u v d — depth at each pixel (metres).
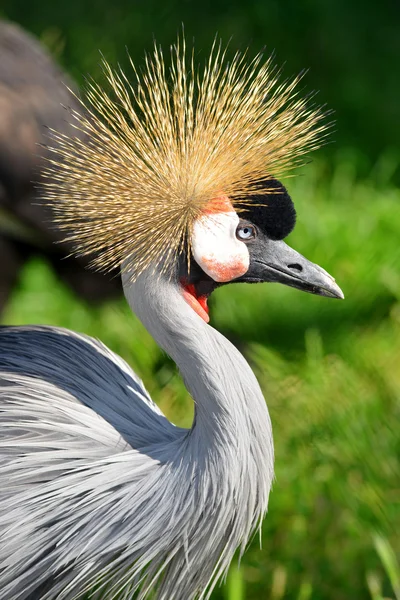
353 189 7.50
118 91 3.62
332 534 4.89
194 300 3.55
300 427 5.48
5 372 3.82
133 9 8.60
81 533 3.46
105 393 3.83
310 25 8.90
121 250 3.46
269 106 3.61
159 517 3.45
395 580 4.39
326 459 5.23
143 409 3.86
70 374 3.86
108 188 3.44
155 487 3.46
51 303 6.47
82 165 3.55
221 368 3.42
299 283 3.60
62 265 5.48
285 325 6.38
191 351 3.42
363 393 5.73
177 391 5.68
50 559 3.50
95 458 3.56
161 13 8.57
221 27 8.56
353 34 8.97
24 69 5.61
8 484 3.52
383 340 6.27
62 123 5.38
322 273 3.60
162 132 3.49
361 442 5.27
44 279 6.57
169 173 3.41
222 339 3.47
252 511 3.55
